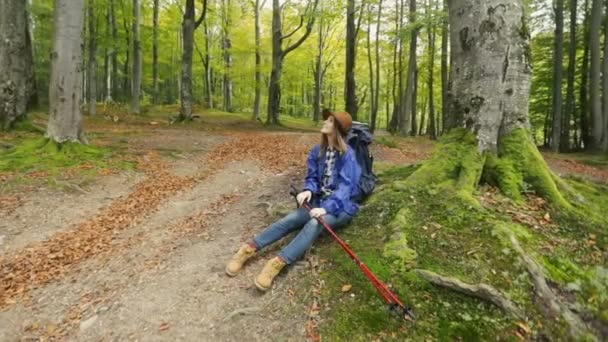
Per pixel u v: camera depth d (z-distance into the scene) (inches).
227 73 1147.3
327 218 134.4
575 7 655.8
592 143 621.9
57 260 165.0
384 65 1140.5
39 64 1073.5
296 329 106.2
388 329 101.8
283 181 252.5
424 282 112.0
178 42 1288.1
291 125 910.4
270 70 911.0
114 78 1080.8
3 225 201.3
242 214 197.8
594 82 613.9
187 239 173.6
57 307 129.6
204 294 126.0
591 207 145.8
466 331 99.5
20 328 120.3
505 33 154.2
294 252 125.6
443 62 719.7
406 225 133.8
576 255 121.9
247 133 612.4
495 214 134.8
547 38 784.9
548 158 524.4
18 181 255.3
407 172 191.8
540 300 106.2
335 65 1362.0
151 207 230.4
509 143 157.5
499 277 110.7
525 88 159.6
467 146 159.5
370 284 114.8
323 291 116.6
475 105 159.2
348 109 658.2
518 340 98.1
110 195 252.4
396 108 954.7
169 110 976.9
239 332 108.2
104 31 877.8
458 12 162.7
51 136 319.9
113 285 139.1
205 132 589.6
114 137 453.7
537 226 131.3
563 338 100.7
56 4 310.5
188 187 270.1
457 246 122.3
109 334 113.1
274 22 777.6
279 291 121.1
